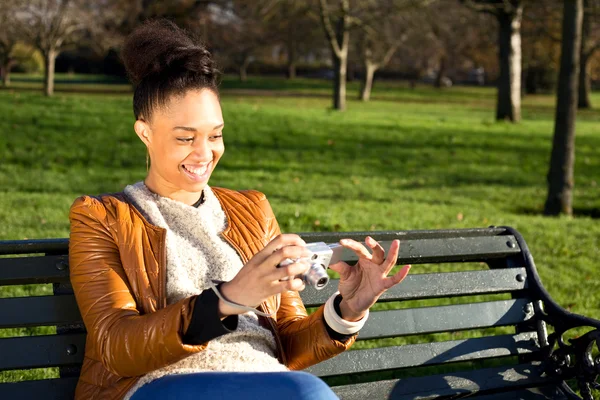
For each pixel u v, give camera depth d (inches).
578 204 435.8
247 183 438.9
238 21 1785.2
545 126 911.0
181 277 87.4
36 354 95.3
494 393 118.4
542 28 1118.4
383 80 2615.7
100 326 81.0
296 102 1289.4
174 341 76.0
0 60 1477.6
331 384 161.8
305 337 93.3
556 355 118.1
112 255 86.8
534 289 123.1
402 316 116.0
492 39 1402.6
